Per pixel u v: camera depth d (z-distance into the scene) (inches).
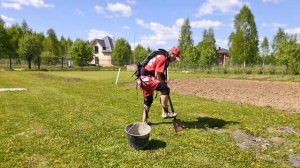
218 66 1998.0
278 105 469.1
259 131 307.7
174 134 292.7
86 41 2571.4
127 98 531.8
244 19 2174.0
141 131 272.5
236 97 558.3
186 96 563.5
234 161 229.3
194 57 2298.2
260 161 230.5
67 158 232.4
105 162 225.6
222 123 339.0
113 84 844.0
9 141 273.0
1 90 666.2
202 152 245.8
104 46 3686.0
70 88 718.5
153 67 303.0
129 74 1462.8
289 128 325.1
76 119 355.9
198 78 1093.1
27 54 2084.2
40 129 313.6
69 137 284.2
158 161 227.5
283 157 241.9
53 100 506.9
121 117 366.3
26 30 3038.9
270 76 1296.8
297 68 1393.9
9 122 344.5
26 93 611.2
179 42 3154.5
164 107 302.0
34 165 221.0
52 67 2272.4
